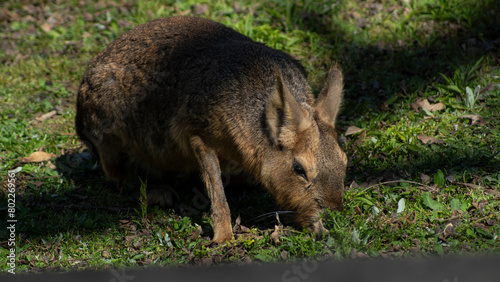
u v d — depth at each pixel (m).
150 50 10.91
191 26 11.34
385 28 15.83
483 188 10.04
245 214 10.50
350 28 15.94
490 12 15.76
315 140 9.02
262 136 9.42
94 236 9.96
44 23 17.23
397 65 14.43
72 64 15.59
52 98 14.50
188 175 12.02
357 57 14.95
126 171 11.69
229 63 10.04
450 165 10.80
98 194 11.52
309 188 9.13
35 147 12.65
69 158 12.42
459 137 11.56
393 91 13.65
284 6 16.91
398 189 10.34
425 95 13.02
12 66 15.62
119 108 10.98
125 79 10.90
